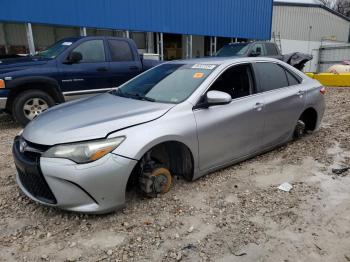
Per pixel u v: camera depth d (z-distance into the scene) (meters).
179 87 3.89
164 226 3.04
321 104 5.48
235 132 4.00
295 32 31.14
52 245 2.79
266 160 4.63
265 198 3.57
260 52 12.55
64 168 2.85
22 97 6.33
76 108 3.67
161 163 3.58
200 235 2.92
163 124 3.31
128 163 3.01
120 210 3.26
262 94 4.42
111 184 2.96
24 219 3.17
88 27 11.13
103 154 2.92
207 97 3.64
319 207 3.38
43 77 6.45
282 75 4.90
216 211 3.30
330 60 28.42
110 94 4.29
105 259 2.62
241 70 4.27
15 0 9.37
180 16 13.94
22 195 3.62
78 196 2.91
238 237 2.90
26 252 2.70
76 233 2.94
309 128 5.63
